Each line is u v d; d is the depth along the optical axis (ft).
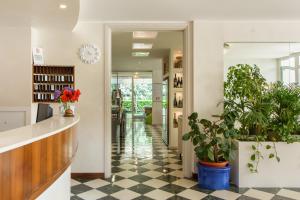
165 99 25.29
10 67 13.37
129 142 24.85
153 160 17.93
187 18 13.61
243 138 13.25
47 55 14.05
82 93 14.10
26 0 9.71
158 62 34.19
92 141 14.10
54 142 6.63
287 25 14.21
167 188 12.50
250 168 12.71
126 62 34.27
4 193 4.51
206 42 14.05
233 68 13.60
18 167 4.91
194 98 14.01
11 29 13.32
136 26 13.99
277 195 11.64
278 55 14.67
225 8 12.12
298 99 12.92
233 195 11.62
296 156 12.77
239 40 14.12
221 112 13.97
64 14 11.31
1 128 13.28
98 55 14.07
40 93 13.96
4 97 13.37
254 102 13.03
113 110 26.37
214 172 12.35
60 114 11.47
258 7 12.00
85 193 11.78
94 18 13.48
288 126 12.89
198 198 11.27
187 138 12.69
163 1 11.21
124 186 12.73
